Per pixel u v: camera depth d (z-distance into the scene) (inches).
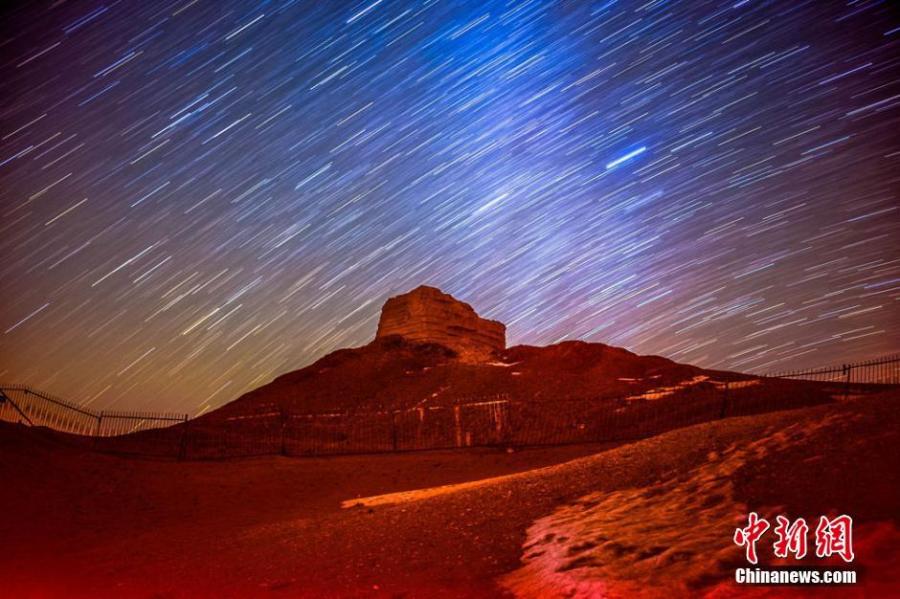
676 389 1024.2
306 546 346.0
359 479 676.1
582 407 1008.2
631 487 347.3
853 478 255.8
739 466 314.7
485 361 1553.9
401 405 1194.6
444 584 258.8
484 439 908.6
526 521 332.8
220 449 879.1
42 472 603.8
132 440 889.5
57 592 288.0
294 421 1057.5
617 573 229.1
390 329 1750.7
